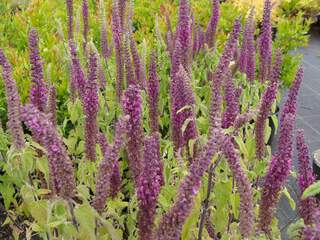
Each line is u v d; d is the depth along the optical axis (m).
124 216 1.04
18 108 0.90
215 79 1.04
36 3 2.76
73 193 0.80
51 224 0.84
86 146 1.05
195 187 0.70
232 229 1.03
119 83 1.46
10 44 2.31
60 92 1.68
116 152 0.80
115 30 1.46
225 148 0.78
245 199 0.78
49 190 0.95
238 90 1.40
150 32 2.44
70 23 1.68
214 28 1.74
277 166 0.83
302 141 0.88
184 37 1.37
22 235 1.45
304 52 3.74
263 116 1.00
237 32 1.08
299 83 1.06
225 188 0.94
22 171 0.99
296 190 1.83
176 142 1.04
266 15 1.47
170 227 0.72
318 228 0.72
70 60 1.42
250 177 1.07
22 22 2.42
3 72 0.89
